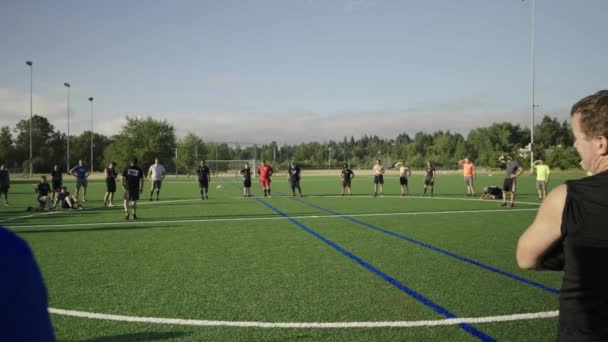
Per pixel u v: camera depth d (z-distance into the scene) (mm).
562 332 1421
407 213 13320
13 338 727
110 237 8898
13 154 86438
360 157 126938
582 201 1337
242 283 5371
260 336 3695
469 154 93438
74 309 4391
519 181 34469
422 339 3641
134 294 4910
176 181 39406
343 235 9133
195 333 3758
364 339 3637
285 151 117875
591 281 1318
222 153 62625
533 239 1458
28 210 14305
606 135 1396
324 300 4688
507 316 4195
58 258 6863
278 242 8305
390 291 5027
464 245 7957
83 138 95375
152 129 58625
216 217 12375
